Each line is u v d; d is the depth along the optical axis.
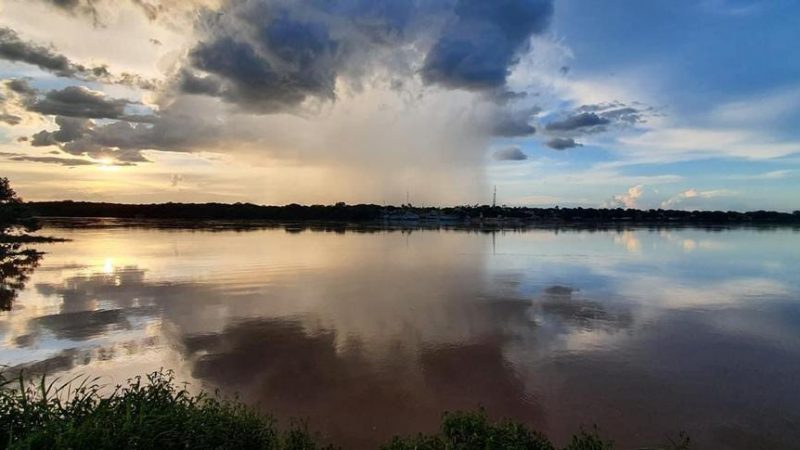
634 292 26.36
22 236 54.81
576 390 12.11
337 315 19.88
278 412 10.87
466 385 12.42
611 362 14.13
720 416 10.73
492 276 32.25
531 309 21.41
